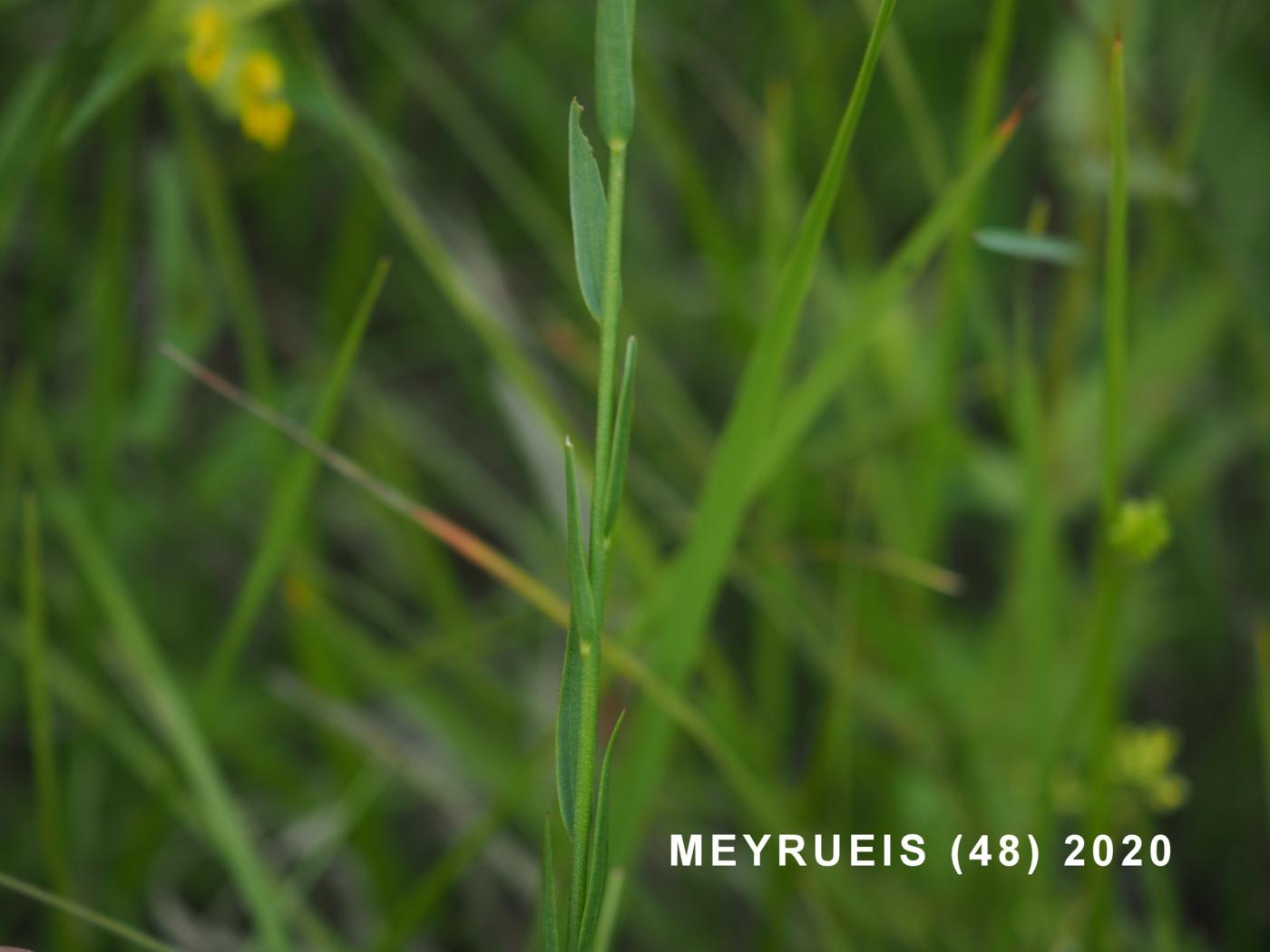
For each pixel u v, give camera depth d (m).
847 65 0.82
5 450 0.55
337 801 0.54
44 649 0.54
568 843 0.53
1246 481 0.72
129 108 0.50
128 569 0.65
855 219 0.67
